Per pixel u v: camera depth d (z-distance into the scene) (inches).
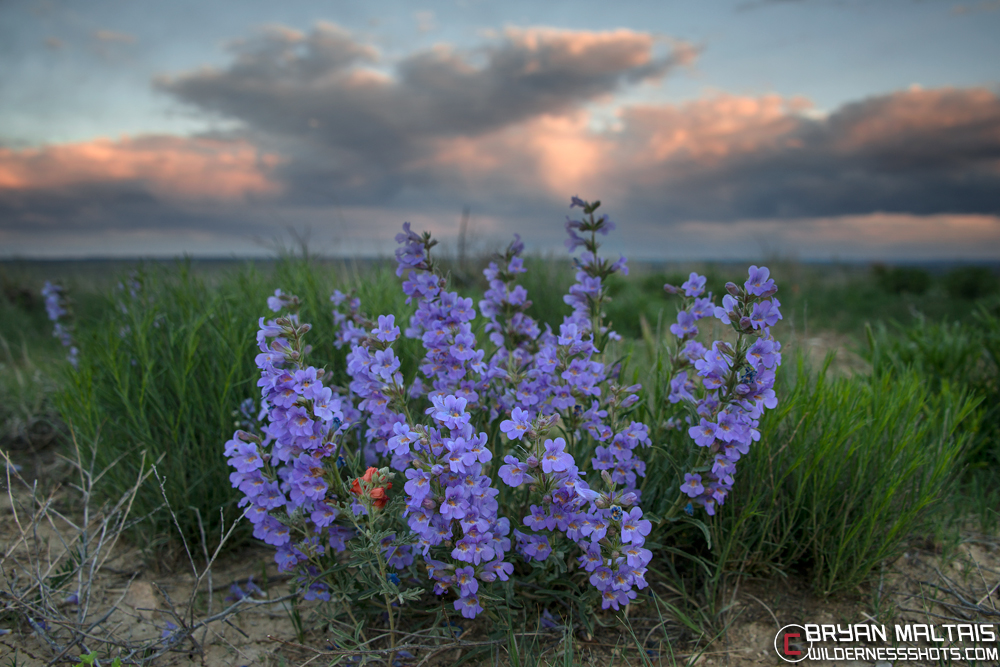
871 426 117.7
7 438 177.6
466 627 103.0
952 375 173.8
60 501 144.6
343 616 106.3
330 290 174.4
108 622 106.7
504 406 109.1
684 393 104.0
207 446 129.5
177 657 99.2
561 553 92.7
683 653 99.5
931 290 513.7
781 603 111.3
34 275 379.2
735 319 90.9
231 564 126.6
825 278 577.6
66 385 148.5
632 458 102.4
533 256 335.6
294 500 94.2
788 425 117.0
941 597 113.0
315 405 89.6
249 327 140.3
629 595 90.9
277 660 99.1
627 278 458.3
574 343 105.0
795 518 116.4
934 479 117.3
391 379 96.8
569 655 88.7
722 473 94.5
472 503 85.2
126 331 146.4
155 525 122.9
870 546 113.0
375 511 85.7
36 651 97.6
